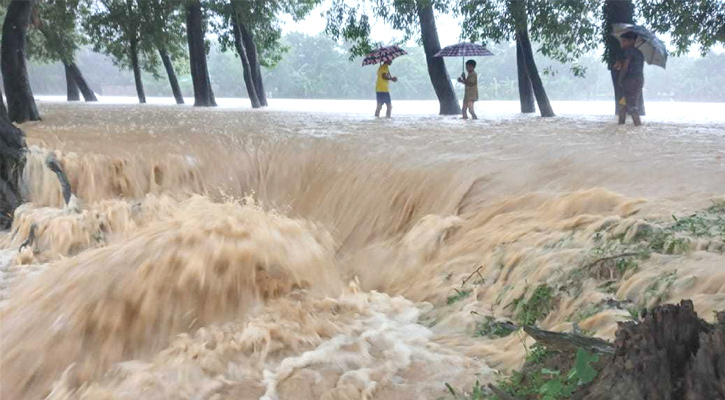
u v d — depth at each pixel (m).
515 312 5.77
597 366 3.34
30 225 9.66
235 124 18.09
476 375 4.61
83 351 5.36
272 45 38.53
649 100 75.56
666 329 2.98
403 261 8.33
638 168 8.84
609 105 46.94
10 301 6.38
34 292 6.11
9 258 8.90
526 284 5.89
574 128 15.84
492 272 6.60
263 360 4.98
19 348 5.42
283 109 31.05
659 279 5.10
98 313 5.56
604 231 6.29
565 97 78.94
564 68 78.69
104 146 12.65
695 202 6.86
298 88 79.69
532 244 6.63
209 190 11.81
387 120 20.19
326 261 6.96
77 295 5.80
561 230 6.82
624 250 5.80
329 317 5.80
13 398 5.09
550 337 3.65
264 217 7.10
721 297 4.56
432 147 11.88
